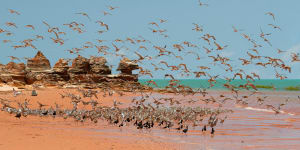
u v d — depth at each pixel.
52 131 25.00
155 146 21.34
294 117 40.12
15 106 44.41
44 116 35.50
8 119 31.78
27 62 87.31
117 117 33.72
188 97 78.00
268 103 62.91
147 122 29.55
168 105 57.19
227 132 28.27
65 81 85.75
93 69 89.81
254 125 32.88
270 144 23.36
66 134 23.81
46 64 88.50
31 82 80.81
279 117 40.12
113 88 79.19
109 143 21.23
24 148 17.86
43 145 18.94
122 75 88.62
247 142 23.95
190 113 37.84
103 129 28.16
